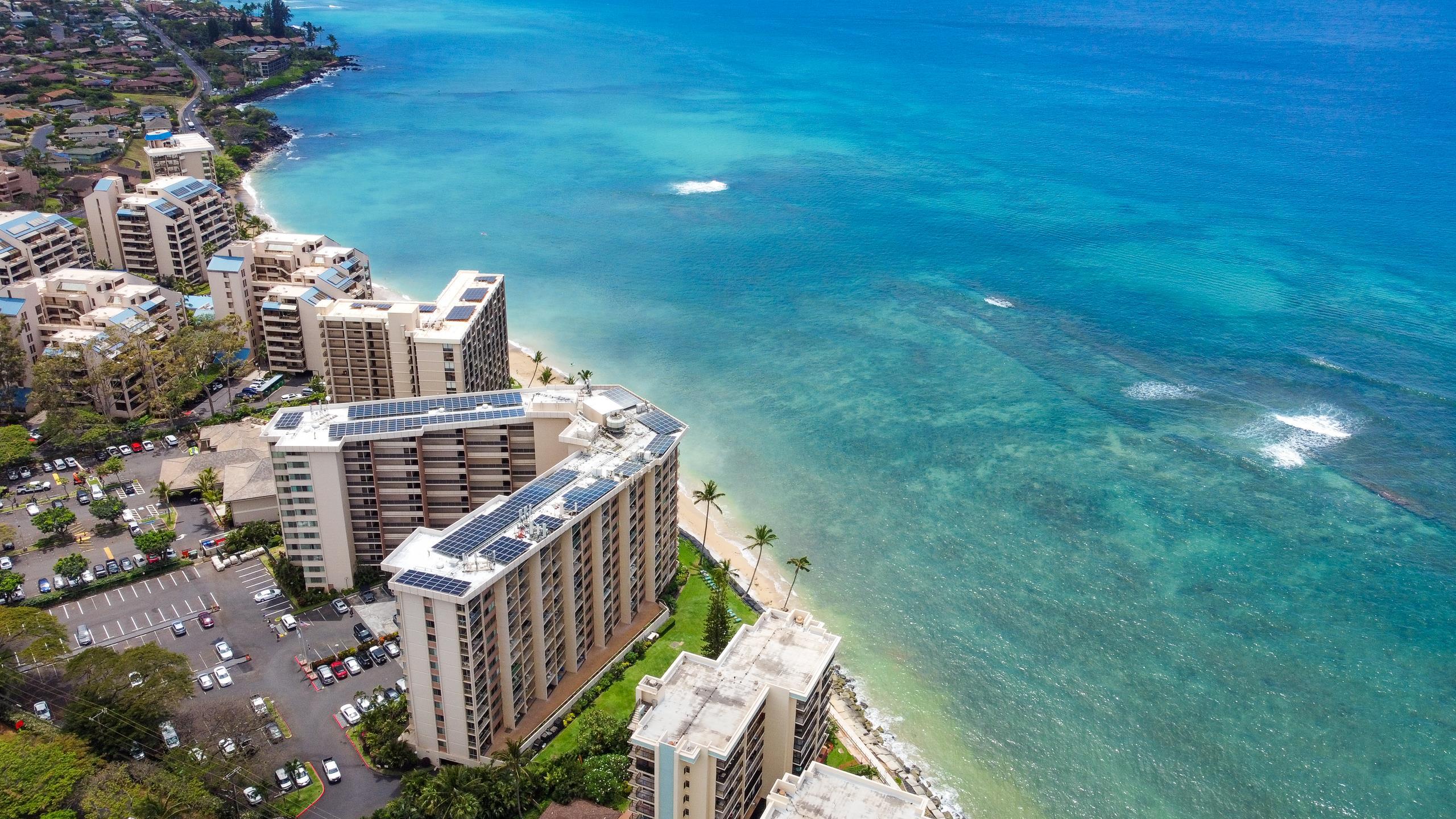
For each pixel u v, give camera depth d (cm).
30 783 15312
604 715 18012
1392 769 18362
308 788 16600
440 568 16338
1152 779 18275
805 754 16062
